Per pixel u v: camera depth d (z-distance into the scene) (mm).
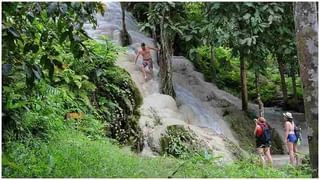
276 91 18750
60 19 5219
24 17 5789
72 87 10141
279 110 17328
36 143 6621
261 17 10742
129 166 6660
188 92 15484
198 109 14078
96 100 10883
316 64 5801
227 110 15000
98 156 6867
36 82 7262
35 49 5363
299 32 5875
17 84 6477
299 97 18125
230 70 19656
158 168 7008
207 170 7082
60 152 6547
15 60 5629
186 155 10273
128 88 11680
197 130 11641
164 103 12297
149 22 13820
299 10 5875
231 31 10883
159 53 13938
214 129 13312
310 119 5836
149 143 10680
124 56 14031
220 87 17969
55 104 8359
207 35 11750
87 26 15547
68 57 9859
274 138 13883
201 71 18172
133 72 13305
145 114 11406
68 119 9047
